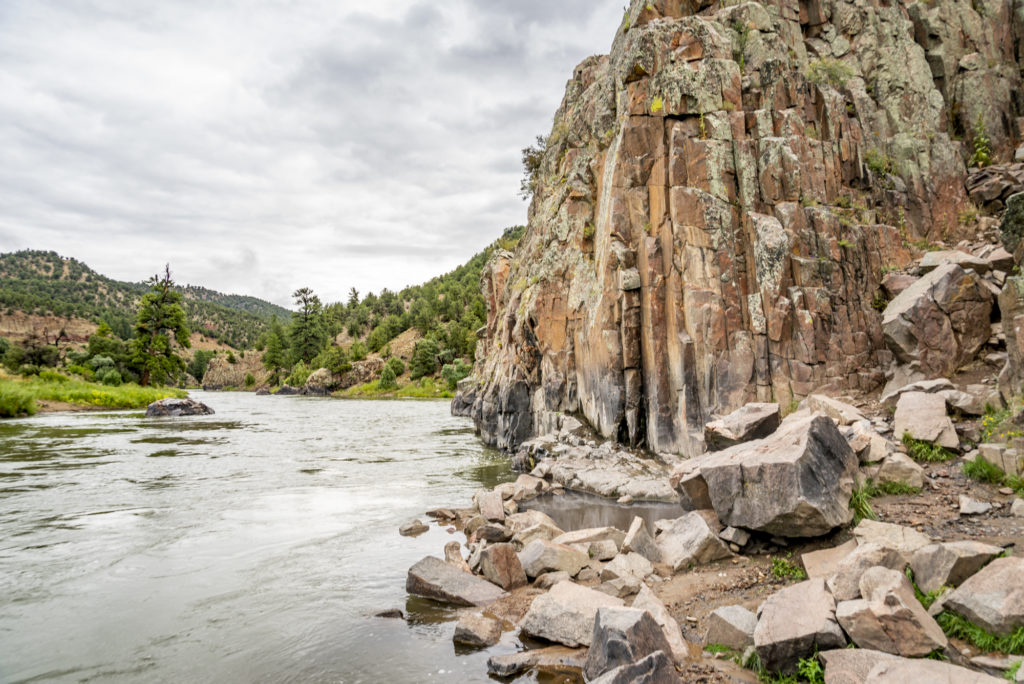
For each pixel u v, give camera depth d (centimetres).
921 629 544
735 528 953
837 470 913
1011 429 991
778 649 595
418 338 12875
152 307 8844
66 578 1017
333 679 659
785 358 1642
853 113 2044
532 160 3503
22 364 7500
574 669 664
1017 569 585
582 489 1711
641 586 838
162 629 809
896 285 1684
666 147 1880
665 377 1819
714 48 1880
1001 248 1606
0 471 2102
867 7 2183
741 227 1761
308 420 4712
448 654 719
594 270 2250
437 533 1301
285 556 1137
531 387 2689
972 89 2180
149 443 2978
